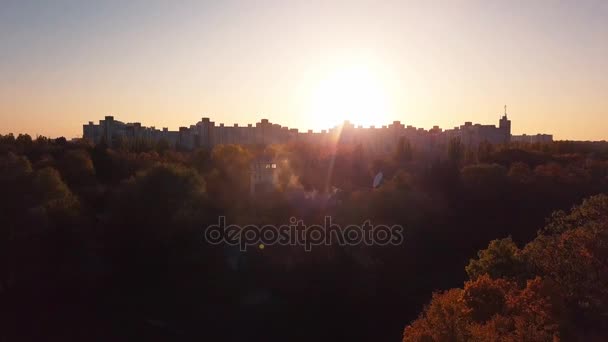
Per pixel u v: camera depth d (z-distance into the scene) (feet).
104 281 187.01
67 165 261.85
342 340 165.89
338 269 195.72
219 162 299.17
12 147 298.76
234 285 188.34
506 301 97.09
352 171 345.31
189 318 173.47
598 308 91.81
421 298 183.32
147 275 194.18
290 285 188.65
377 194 236.02
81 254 189.26
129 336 162.91
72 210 196.65
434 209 240.94
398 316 174.40
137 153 341.62
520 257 124.88
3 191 203.82
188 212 209.15
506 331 85.20
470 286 103.24
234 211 223.92
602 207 137.59
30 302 172.24
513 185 268.00
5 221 188.75
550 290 92.53
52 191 209.05
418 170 329.31
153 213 206.39
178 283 190.08
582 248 104.63
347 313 176.45
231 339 164.25
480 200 260.42
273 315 175.42
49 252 183.42
